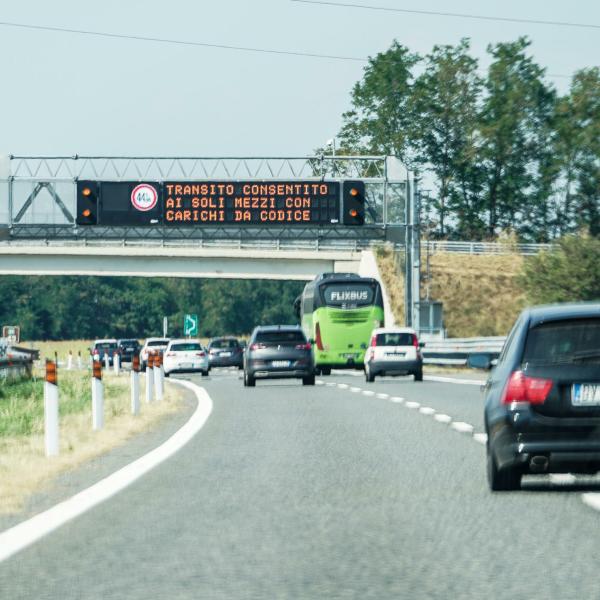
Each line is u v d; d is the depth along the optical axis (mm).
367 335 140125
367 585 20391
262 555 23359
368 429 53781
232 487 34000
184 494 32500
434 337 163250
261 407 71562
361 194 170500
